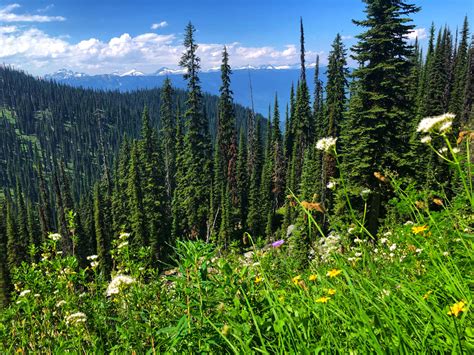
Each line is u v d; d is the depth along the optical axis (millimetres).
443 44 67938
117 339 3402
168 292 3893
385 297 1771
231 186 51969
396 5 21078
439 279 1946
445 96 63406
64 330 3928
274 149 72375
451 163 2010
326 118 53312
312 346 1737
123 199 63500
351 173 19766
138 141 60781
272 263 3508
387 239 4117
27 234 75875
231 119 49938
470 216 2176
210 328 2217
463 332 1435
